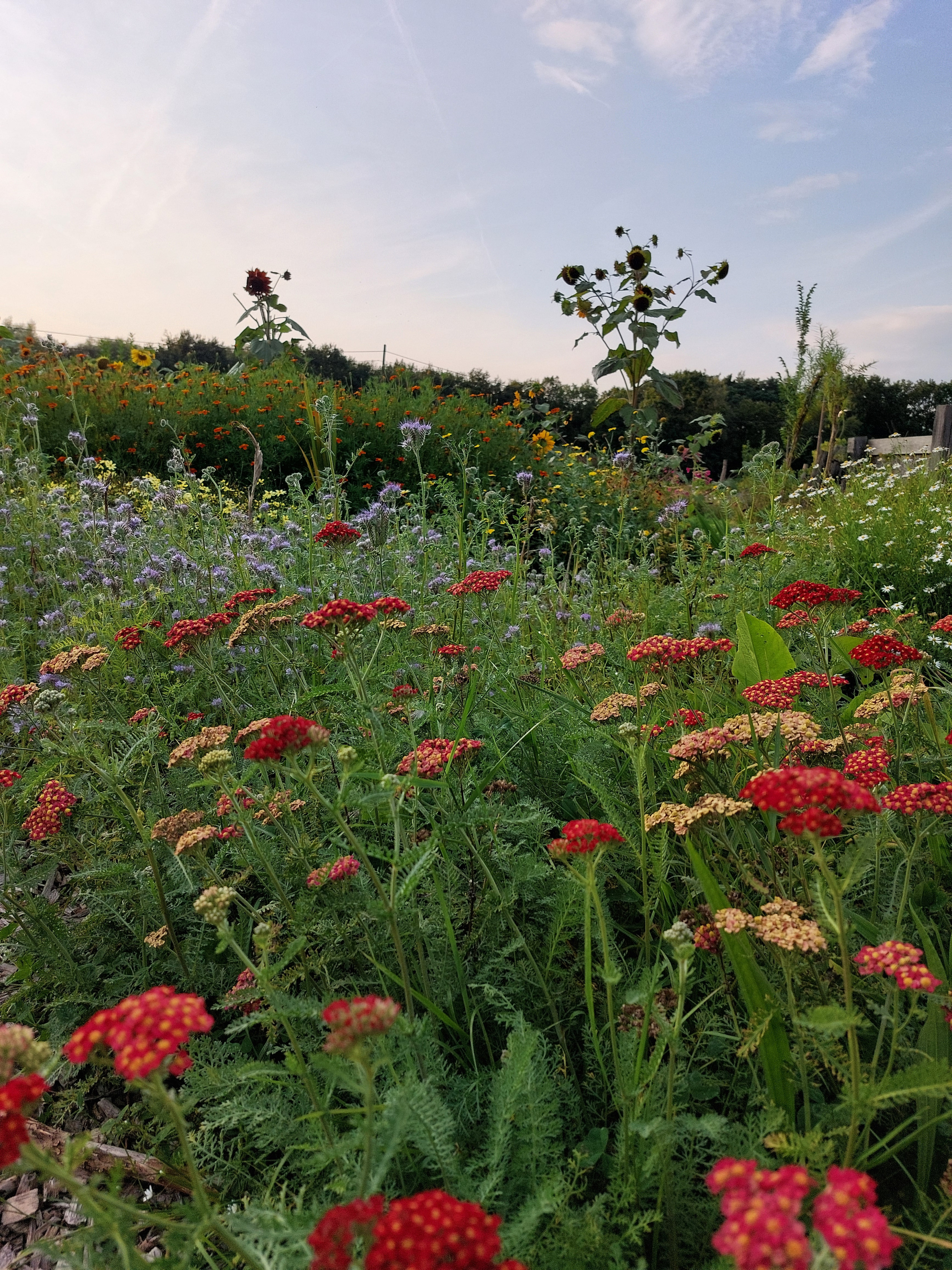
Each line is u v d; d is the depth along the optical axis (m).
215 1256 1.50
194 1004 1.04
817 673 3.07
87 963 2.48
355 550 4.44
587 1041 1.82
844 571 6.18
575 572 5.58
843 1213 0.79
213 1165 1.79
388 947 2.08
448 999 1.86
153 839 2.23
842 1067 1.35
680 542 4.94
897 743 2.25
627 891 2.30
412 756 2.18
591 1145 1.59
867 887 2.04
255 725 2.53
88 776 2.79
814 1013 1.17
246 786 2.67
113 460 10.70
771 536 6.20
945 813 1.63
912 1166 1.55
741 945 1.46
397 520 5.20
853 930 1.60
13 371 11.25
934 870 2.09
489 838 2.15
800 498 8.84
